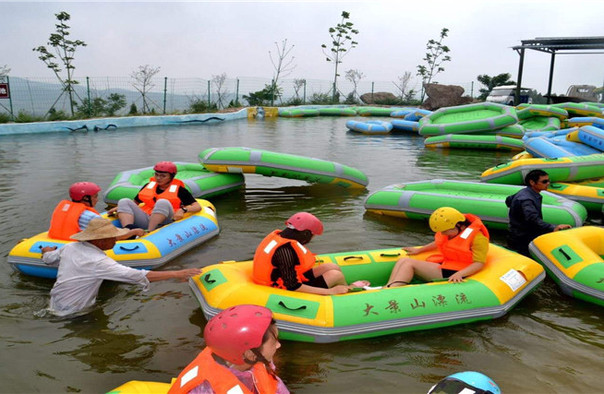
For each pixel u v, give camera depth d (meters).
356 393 2.88
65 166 10.63
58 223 4.52
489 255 4.28
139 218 5.31
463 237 3.88
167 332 3.59
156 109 25.69
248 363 1.81
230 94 31.56
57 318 3.76
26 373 3.05
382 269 4.33
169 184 5.60
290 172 8.18
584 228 4.79
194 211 5.69
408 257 4.25
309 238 3.60
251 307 1.91
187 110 27.12
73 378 3.01
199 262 5.00
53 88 21.78
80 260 3.72
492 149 14.76
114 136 17.20
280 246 3.51
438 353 3.31
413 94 41.97
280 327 3.35
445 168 11.30
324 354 3.27
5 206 7.08
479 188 7.01
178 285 4.41
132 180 7.54
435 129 15.70
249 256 5.22
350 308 3.41
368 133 19.97
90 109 22.72
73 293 3.76
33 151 13.00
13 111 19.44
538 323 3.76
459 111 17.14
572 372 3.10
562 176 7.86
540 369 3.13
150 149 13.74
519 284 3.91
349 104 39.91
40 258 4.39
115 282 4.46
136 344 3.41
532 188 4.96
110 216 5.56
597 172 7.84
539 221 4.79
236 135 18.52
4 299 4.10
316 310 3.37
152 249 4.78
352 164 11.87
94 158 11.86
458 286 3.71
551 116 17.45
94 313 3.85
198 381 1.80
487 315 3.67
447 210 3.91
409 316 3.48
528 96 29.27
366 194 8.41
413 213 6.58
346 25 39.34
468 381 1.98
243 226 6.36
